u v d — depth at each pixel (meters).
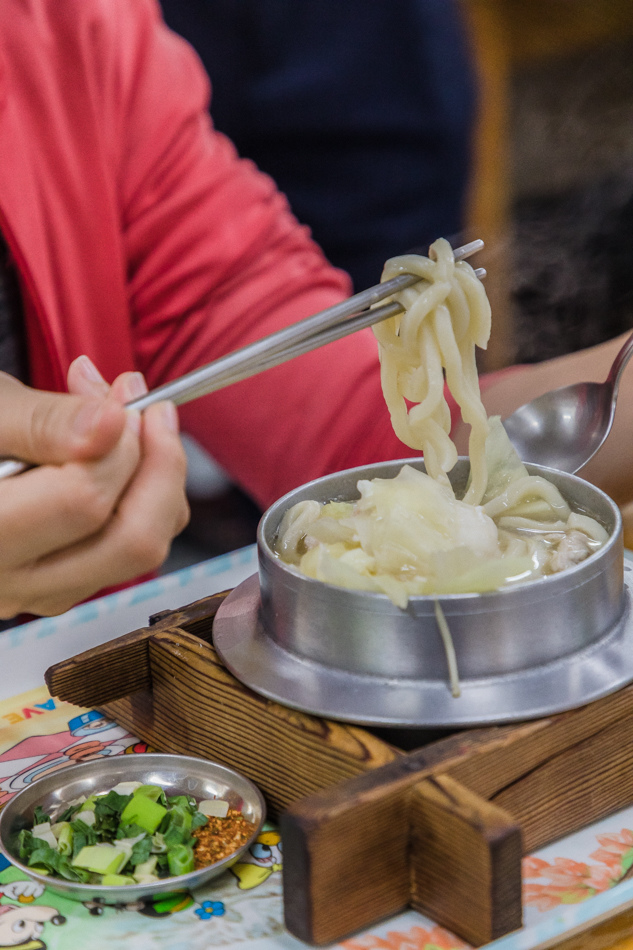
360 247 3.07
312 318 1.27
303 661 1.28
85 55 2.49
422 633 1.19
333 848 1.01
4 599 1.25
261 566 1.37
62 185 2.53
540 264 3.64
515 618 1.19
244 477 3.02
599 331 3.89
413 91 3.01
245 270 2.80
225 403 2.92
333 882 1.02
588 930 1.07
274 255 2.86
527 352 3.79
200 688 1.35
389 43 2.91
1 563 1.18
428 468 1.52
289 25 2.72
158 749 1.46
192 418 2.91
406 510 1.33
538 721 1.16
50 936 1.08
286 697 1.22
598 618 1.27
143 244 2.66
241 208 2.78
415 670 1.21
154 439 1.19
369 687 1.22
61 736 1.49
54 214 2.53
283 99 2.77
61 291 2.62
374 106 2.94
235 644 1.37
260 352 1.21
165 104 2.61
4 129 2.44
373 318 1.38
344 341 2.96
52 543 1.16
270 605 1.34
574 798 1.20
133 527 1.20
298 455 3.01
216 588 1.84
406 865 1.08
